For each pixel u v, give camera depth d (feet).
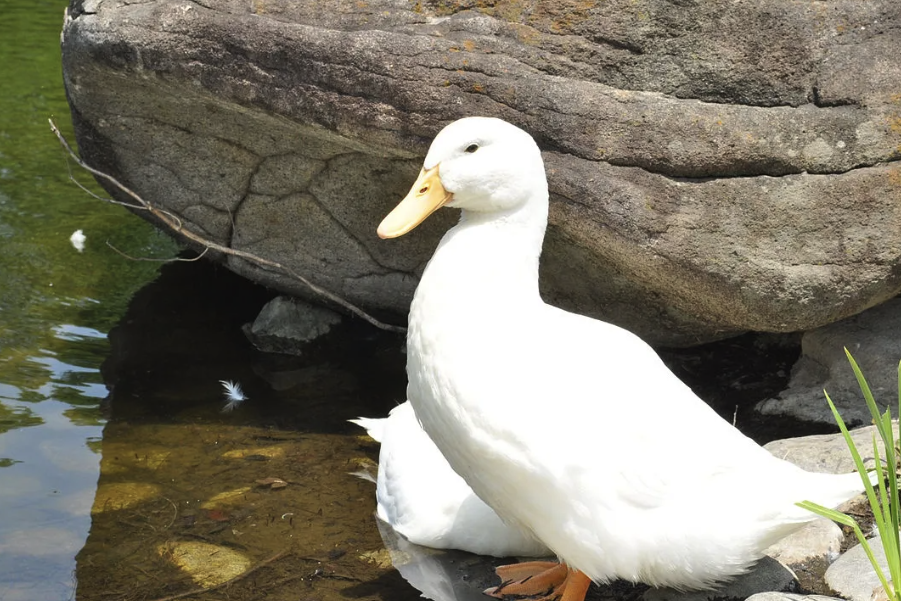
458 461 9.75
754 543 9.37
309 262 16.01
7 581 10.66
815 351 13.89
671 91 12.33
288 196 15.43
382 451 12.28
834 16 12.07
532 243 9.78
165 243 19.35
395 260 15.65
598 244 12.62
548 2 12.46
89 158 15.79
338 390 15.11
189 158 15.38
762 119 12.05
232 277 18.24
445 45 12.57
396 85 12.63
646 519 9.29
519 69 12.47
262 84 13.20
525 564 10.86
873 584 9.52
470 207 9.81
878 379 13.10
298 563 11.13
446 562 11.23
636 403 9.37
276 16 13.20
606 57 12.39
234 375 15.38
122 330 16.47
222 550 11.32
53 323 16.52
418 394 9.70
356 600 10.50
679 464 9.29
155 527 11.71
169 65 13.50
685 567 9.44
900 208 12.13
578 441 9.07
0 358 15.38
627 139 12.20
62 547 11.28
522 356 9.24
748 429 13.37
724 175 12.17
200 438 13.69
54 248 18.93
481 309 9.39
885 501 8.66
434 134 12.68
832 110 12.05
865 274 12.26
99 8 13.78
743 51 12.09
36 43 28.76
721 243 12.25
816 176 12.09
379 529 11.82
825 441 11.65
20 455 13.01
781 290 12.35
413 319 9.64
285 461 13.21
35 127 23.80
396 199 14.96
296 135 14.58
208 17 13.24
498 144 9.55
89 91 14.66
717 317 13.05
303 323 16.55
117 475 12.73
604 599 10.47
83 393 14.64
